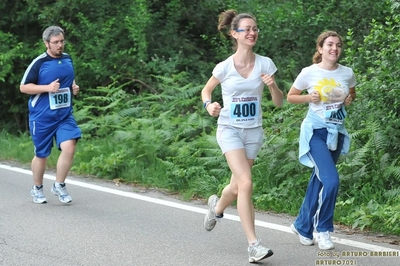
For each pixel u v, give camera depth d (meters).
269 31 14.53
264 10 14.96
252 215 7.03
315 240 7.78
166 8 16.70
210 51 16.69
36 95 9.73
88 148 12.70
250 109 7.17
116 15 16.05
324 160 7.33
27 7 16.23
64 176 9.77
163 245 7.68
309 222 7.60
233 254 7.35
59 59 9.72
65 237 8.01
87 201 9.95
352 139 10.12
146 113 14.07
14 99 16.88
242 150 7.15
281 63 14.52
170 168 11.07
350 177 9.48
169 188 10.74
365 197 9.16
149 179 11.07
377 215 8.23
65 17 16.05
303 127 7.48
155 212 9.26
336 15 14.03
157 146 11.91
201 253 7.39
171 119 13.23
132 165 11.57
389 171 9.38
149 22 15.73
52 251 7.47
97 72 15.50
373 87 9.99
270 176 10.14
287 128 10.80
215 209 7.68
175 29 16.45
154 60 15.59
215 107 6.94
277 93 7.19
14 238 7.97
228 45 15.78
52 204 9.75
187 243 7.76
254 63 7.18
